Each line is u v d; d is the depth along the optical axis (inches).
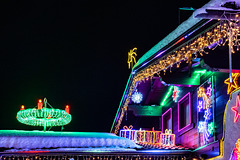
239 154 481.4
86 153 609.3
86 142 621.6
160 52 538.3
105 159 615.2
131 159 617.3
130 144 629.9
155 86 701.3
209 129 562.6
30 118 696.4
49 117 703.7
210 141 556.4
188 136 642.2
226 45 476.4
